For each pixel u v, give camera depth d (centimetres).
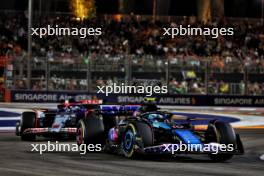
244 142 4466
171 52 10362
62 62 8606
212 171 2803
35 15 10625
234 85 9012
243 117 7188
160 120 3356
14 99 8694
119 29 10656
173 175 2620
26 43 10219
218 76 8962
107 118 3800
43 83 8669
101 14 12288
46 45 10038
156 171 2739
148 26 10912
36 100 8669
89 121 3562
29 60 8488
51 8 12244
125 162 3072
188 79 8881
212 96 8950
